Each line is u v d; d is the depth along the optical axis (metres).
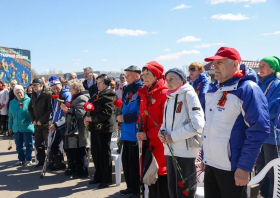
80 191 4.45
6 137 9.70
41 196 4.30
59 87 5.54
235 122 2.19
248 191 2.78
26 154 6.17
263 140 2.06
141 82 4.04
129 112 3.95
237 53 2.28
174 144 2.86
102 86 4.51
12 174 5.50
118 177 4.63
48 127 5.76
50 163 5.83
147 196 3.84
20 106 6.07
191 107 2.77
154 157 3.27
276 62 3.66
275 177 2.65
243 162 2.08
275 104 3.51
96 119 4.39
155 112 3.32
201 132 2.74
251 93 2.11
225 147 2.21
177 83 2.93
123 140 4.13
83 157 5.13
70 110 4.83
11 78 20.47
